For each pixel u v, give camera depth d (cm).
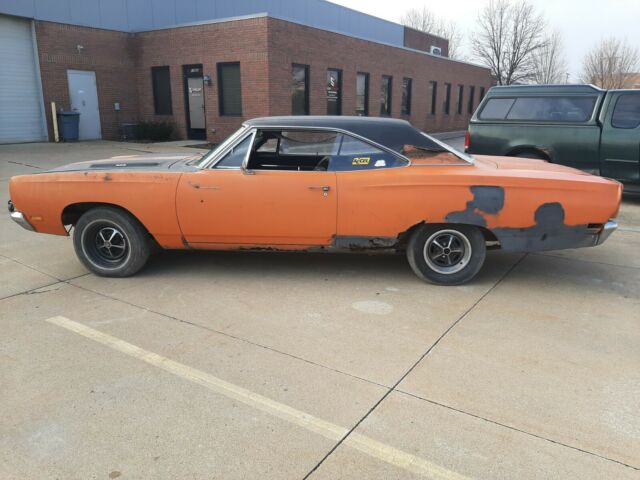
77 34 1808
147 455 259
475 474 247
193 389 317
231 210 477
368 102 2262
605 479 244
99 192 486
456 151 486
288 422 286
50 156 1442
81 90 1850
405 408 299
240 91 1742
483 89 3447
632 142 830
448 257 489
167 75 1930
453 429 280
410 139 481
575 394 313
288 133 488
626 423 286
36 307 439
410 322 412
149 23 2033
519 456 259
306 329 399
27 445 267
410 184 458
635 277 524
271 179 471
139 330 396
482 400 307
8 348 367
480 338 386
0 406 299
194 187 477
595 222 458
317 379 328
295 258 575
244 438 272
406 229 468
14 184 506
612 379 331
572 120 871
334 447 266
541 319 420
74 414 292
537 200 454
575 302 457
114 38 1914
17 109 1722
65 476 245
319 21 2905
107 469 250
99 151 1562
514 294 475
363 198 465
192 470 249
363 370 340
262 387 319
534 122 894
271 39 1647
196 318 418
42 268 540
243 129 487
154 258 575
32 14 1683
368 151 478
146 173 487
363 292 476
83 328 399
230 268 541
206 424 284
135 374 334
